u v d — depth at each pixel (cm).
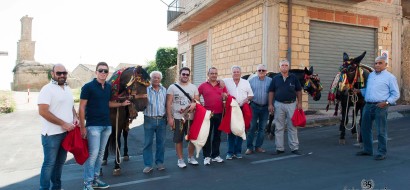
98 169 551
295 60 1254
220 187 534
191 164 698
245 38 1391
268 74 929
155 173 638
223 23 1573
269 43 1238
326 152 751
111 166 712
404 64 1513
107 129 547
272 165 661
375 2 1416
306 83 856
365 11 1391
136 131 1216
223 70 1573
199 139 648
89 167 527
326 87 1322
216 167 666
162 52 2736
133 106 613
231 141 731
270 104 760
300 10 1269
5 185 599
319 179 550
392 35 1461
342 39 1359
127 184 571
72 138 502
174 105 662
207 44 1736
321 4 1301
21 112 1894
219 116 697
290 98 745
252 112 777
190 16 1664
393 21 1462
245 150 830
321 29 1318
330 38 1334
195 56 1931
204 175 611
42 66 4147
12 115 1762
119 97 605
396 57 1470
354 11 1365
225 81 741
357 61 771
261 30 1280
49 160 496
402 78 1509
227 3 1437
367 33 1413
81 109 515
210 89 699
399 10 1478
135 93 600
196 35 1881
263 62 1259
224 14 1555
